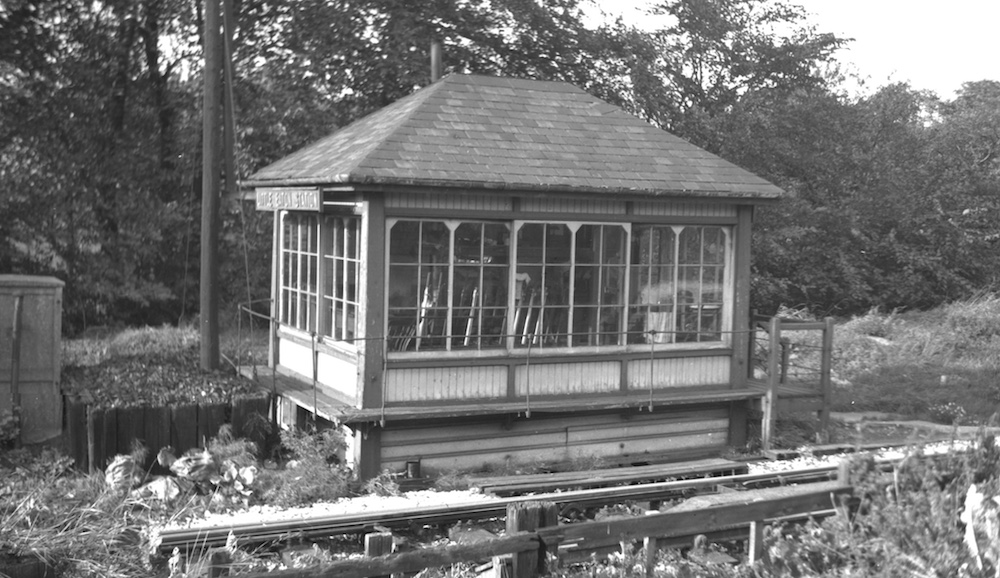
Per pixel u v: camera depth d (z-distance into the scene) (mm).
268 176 13430
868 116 33000
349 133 13609
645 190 11961
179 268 23844
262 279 24203
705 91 30609
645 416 12750
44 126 22250
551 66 26812
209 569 7797
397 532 9594
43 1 22141
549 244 12016
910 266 31297
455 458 11773
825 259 30453
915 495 6699
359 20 24484
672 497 10609
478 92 13172
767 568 7246
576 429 12375
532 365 12047
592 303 12328
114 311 22734
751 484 11008
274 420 12906
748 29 30750
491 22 26453
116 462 10867
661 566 7727
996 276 32625
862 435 13891
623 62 27859
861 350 21234
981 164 35125
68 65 22547
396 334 11383
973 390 18328
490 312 11789
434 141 11750
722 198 12500
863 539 6898
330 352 12445
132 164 23281
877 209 31750
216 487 10844
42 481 10555
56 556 8289
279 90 23438
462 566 8430
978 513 6395
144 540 8906
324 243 12711
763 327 14086
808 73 30953
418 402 11508
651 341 12664
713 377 13180
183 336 18219
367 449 11320
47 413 12578
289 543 8977
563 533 6684
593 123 13305
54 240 22219
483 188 11148
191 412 12109
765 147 29516
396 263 11320
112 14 23125
